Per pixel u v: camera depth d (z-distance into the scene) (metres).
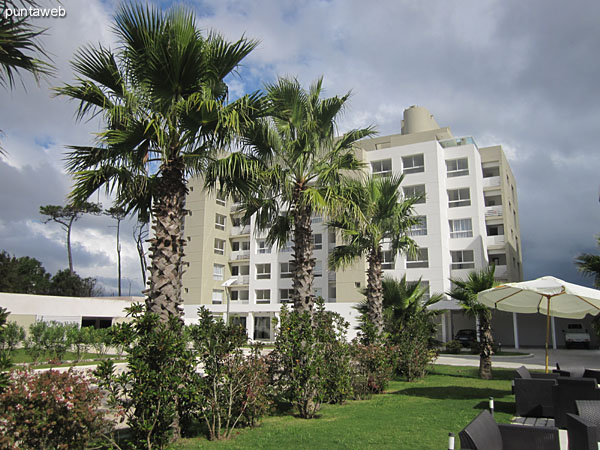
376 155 41.00
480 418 4.57
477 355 27.22
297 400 9.16
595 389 7.83
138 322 6.38
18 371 5.43
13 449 4.76
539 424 8.27
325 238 41.66
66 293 55.97
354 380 11.41
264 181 10.28
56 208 55.94
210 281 46.81
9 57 5.47
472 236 37.84
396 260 38.19
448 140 40.62
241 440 7.18
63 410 5.23
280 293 44.50
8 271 47.72
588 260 15.02
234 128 7.96
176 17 7.65
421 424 8.13
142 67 7.73
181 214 8.01
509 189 43.94
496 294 11.37
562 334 37.06
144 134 7.75
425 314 17.17
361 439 7.08
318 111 11.51
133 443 6.16
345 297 38.72
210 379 7.61
